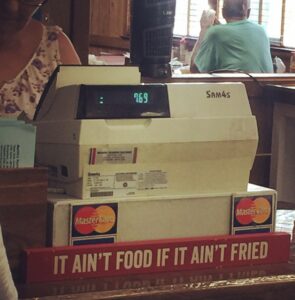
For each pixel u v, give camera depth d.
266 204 1.48
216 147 1.42
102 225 1.34
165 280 1.32
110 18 7.30
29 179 1.27
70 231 1.31
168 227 1.40
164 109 1.37
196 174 1.42
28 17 2.22
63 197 1.34
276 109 3.22
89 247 1.31
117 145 1.33
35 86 2.31
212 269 1.40
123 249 1.33
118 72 1.42
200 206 1.42
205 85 1.42
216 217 1.44
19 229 1.28
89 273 1.31
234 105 1.44
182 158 1.39
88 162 1.32
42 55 2.36
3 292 1.13
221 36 4.62
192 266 1.39
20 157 1.28
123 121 1.34
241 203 1.45
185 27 7.38
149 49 2.58
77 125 1.32
